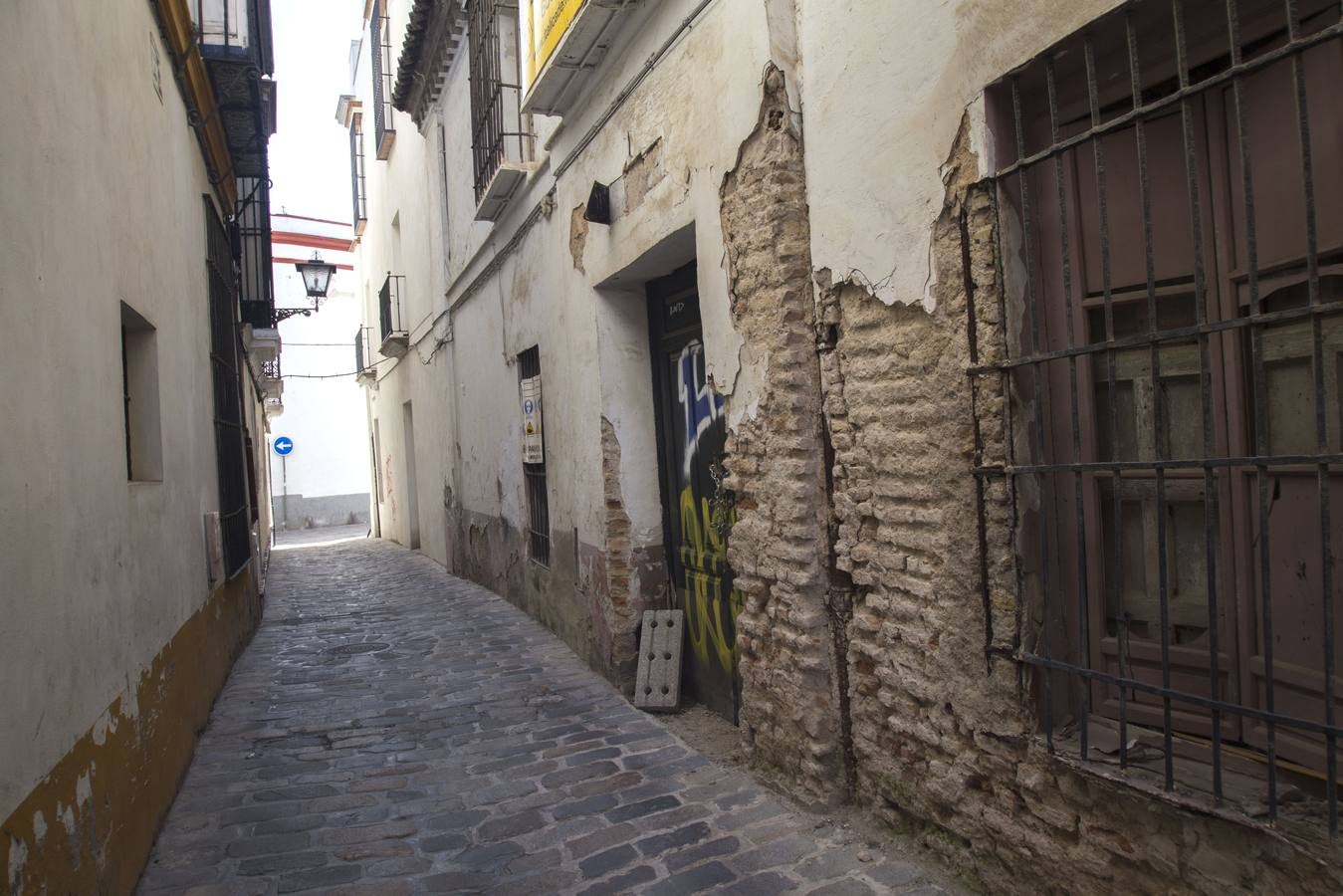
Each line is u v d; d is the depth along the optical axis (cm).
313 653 764
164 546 422
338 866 346
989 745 277
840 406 343
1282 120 206
